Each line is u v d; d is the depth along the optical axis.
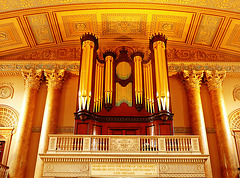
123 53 13.04
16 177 10.71
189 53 14.36
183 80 13.10
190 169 8.88
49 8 12.44
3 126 12.23
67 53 14.30
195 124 11.80
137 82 11.90
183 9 12.60
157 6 12.56
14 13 12.28
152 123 10.66
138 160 8.95
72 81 13.24
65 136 9.45
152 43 12.34
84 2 12.34
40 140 11.34
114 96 11.73
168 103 10.48
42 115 12.38
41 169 10.63
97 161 8.95
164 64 11.50
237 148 11.73
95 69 11.83
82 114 10.11
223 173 11.01
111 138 9.38
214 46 14.10
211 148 11.70
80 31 14.07
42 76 13.16
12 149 11.69
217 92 12.57
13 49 13.92
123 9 12.80
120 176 8.77
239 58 14.12
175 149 9.20
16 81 13.16
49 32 13.68
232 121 12.34
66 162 8.98
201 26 13.38
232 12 12.27
